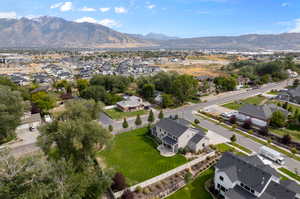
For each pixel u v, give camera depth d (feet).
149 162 121.19
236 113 203.92
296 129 169.78
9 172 74.54
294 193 78.38
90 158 104.58
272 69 417.69
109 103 246.06
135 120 191.62
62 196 73.31
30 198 68.39
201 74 466.29
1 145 140.26
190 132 137.49
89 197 87.51
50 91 298.56
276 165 119.65
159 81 304.30
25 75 416.26
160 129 151.74
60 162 83.10
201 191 98.37
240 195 85.51
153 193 95.71
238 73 453.58
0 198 68.28
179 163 120.67
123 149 137.28
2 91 141.90
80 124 100.37
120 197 92.63
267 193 83.05
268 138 153.89
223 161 102.12
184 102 253.65
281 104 238.48
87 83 296.10
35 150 134.10
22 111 150.30
